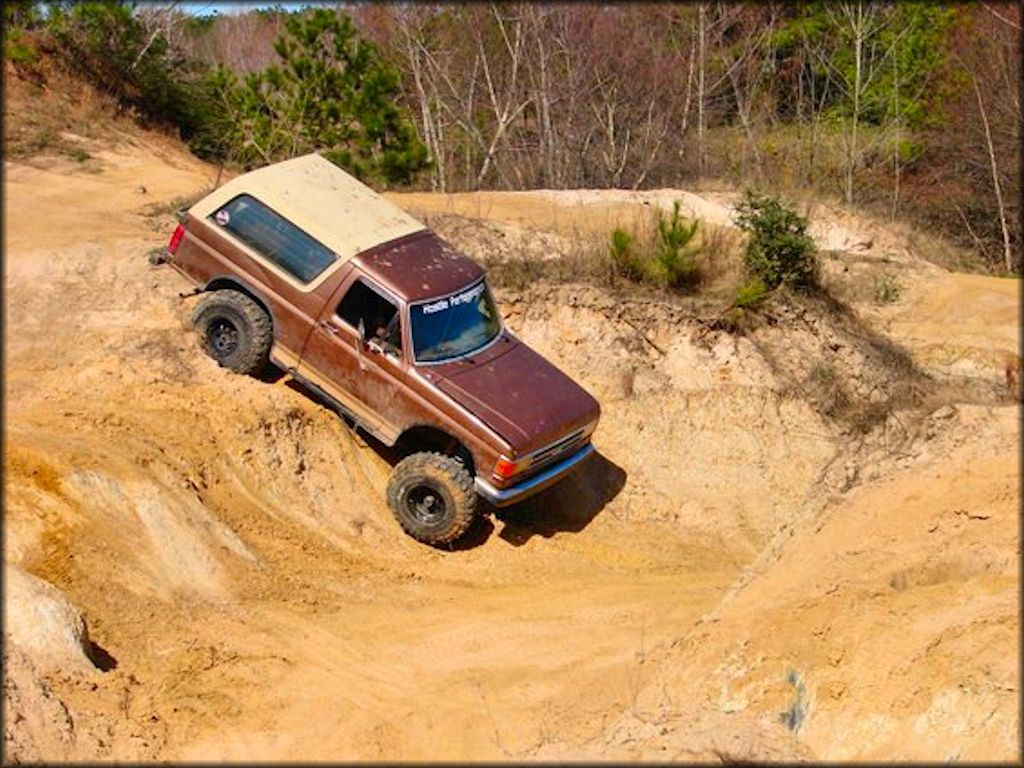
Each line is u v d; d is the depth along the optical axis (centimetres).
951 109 3167
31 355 1415
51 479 1172
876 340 1714
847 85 3325
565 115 3108
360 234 1414
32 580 1040
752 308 1664
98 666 1047
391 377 1371
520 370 1426
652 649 1138
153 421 1339
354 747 995
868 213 2691
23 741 909
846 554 1079
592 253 1752
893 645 970
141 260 1575
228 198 1438
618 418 1609
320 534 1338
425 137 2919
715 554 1496
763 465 1588
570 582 1355
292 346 1410
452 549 1389
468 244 1766
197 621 1131
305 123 2447
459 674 1116
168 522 1200
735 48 3391
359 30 3048
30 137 2095
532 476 1388
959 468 1116
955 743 891
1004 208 3031
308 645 1138
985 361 1716
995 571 1009
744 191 2236
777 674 1002
